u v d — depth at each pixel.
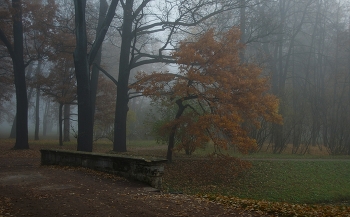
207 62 18.92
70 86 31.00
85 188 10.23
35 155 23.45
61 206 7.93
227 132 18.58
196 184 18.23
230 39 19.56
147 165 11.04
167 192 10.56
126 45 25.16
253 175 20.28
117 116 25.23
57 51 28.05
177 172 19.97
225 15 26.73
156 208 7.94
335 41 39.81
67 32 27.42
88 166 13.97
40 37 27.11
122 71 25.11
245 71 19.59
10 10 24.56
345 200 17.66
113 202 8.45
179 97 20.88
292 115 31.45
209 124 18.44
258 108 19.08
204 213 7.66
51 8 27.75
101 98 34.69
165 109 26.77
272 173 20.83
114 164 12.58
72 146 30.94
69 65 30.56
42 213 7.32
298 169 21.92
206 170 20.50
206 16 23.19
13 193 9.34
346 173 22.12
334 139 32.19
